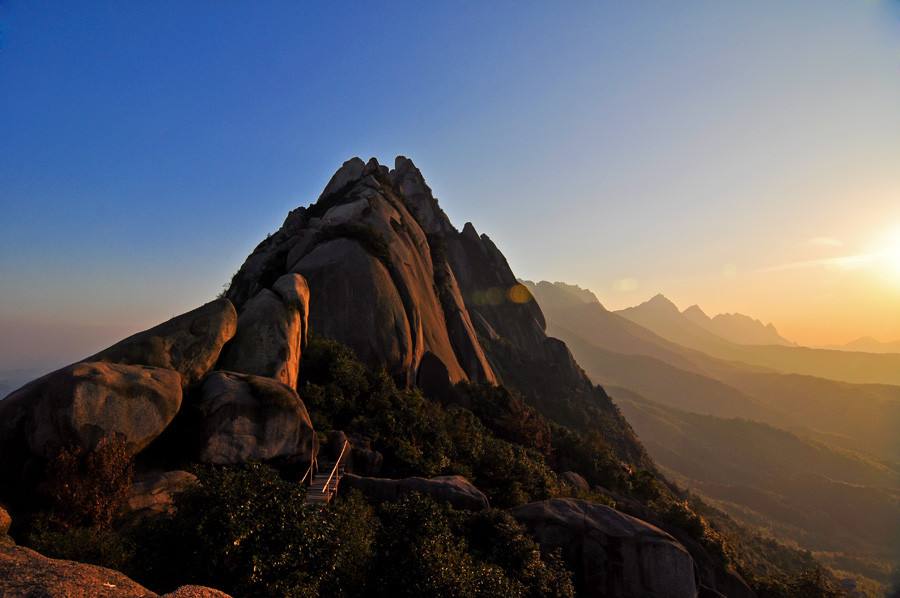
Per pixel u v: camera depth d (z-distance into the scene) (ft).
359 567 43.19
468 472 96.99
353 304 139.03
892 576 495.82
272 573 35.63
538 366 339.98
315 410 90.79
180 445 61.00
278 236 186.70
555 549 70.74
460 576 43.34
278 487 40.19
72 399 51.19
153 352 66.08
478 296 366.02
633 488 176.35
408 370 140.15
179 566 36.24
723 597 82.02
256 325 85.76
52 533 39.04
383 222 191.11
